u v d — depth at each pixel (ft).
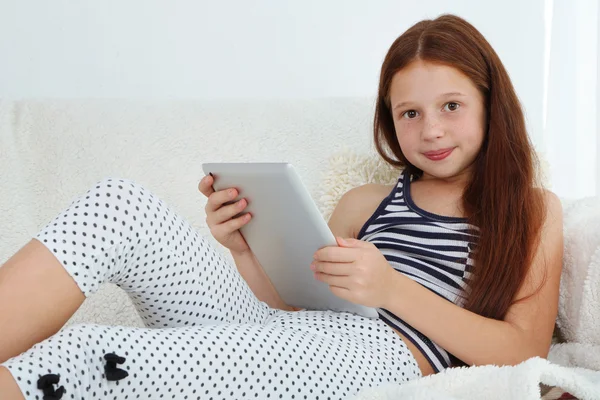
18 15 6.43
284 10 6.86
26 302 2.98
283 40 6.89
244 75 6.86
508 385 3.18
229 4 6.78
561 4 7.30
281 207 3.69
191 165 5.37
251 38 6.84
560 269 4.18
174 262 3.45
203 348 3.11
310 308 4.23
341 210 4.88
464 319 3.82
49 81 6.52
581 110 7.38
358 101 5.63
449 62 4.17
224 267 3.77
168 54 6.72
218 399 3.10
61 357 2.77
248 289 3.98
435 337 3.82
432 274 4.13
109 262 3.22
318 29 6.93
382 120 4.78
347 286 3.63
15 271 3.01
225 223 4.07
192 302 3.56
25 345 2.97
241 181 3.82
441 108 4.22
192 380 3.04
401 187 4.60
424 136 4.21
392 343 3.82
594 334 4.05
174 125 5.45
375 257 3.66
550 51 7.36
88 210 3.20
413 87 4.21
